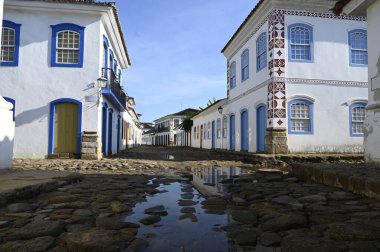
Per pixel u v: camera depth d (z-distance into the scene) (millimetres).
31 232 2646
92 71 12523
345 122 13469
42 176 5672
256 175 7465
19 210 3496
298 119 13117
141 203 4172
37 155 12141
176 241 2623
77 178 6086
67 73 12430
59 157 12148
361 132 13609
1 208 3580
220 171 8789
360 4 7035
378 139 6488
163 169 9227
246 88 16828
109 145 16234
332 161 11641
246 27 16141
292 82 13117
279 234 2779
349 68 13641
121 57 19016
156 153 20344
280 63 13039
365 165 6691
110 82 13453
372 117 6727
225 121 21797
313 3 13211
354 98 13609
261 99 14383
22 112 12211
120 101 17219
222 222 3219
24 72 12305
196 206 3986
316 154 12203
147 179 6695
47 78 12352
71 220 3156
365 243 2400
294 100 13078
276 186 5586
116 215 3486
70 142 12383
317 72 13344
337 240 2535
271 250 2412
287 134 12945
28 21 12422
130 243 2531
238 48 18484
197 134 34938
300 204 3881
